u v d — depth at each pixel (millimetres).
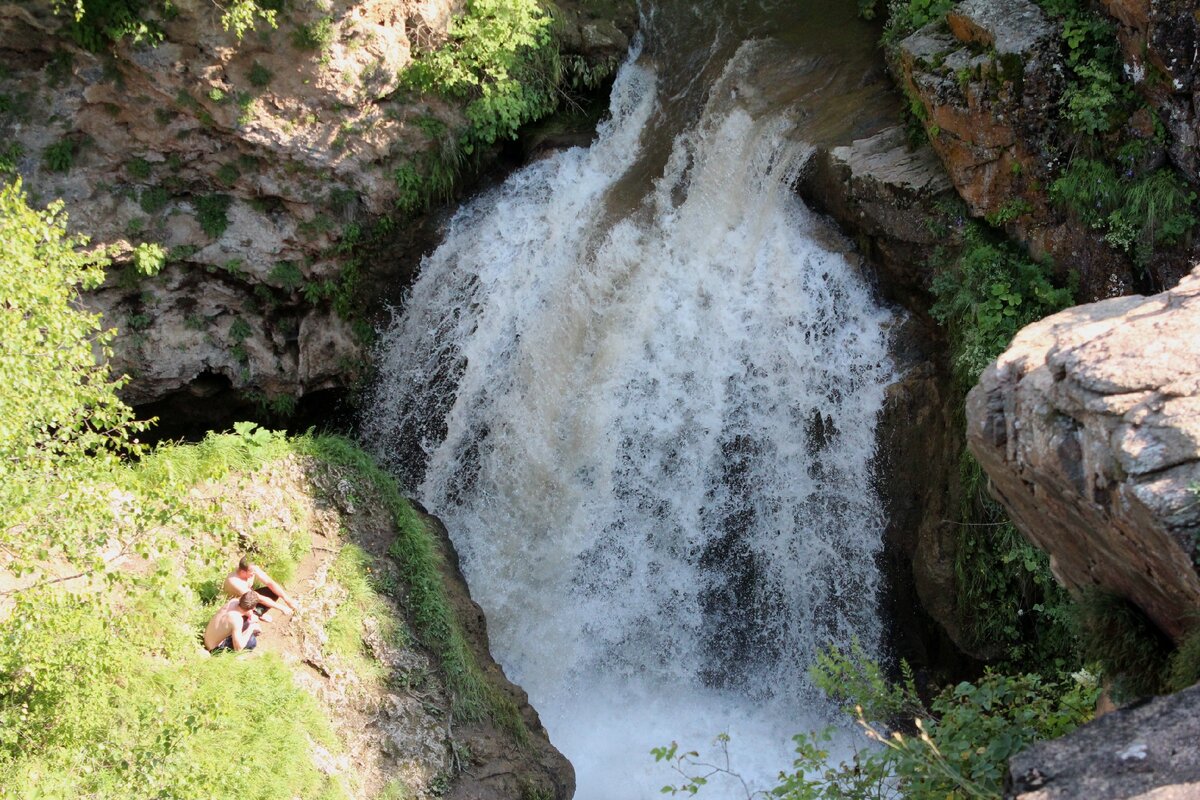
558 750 12906
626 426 14797
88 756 9898
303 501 13102
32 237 9445
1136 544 6371
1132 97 12258
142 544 9703
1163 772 5293
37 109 14570
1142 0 11711
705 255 15227
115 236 15125
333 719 11430
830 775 8234
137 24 14227
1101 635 7508
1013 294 12703
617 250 15484
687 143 16297
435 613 12445
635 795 13281
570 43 16844
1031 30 12773
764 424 14414
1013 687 8633
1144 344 6625
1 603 10422
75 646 10055
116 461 10320
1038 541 8172
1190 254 11945
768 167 15406
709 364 14695
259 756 10484
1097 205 12352
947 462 13188
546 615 14812
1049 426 6785
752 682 14633
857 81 15953
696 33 17391
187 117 15008
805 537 14289
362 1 14969
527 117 16625
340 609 12148
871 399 13891
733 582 14633
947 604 13305
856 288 14391
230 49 14680
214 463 12945
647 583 14742
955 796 7004
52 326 9477
